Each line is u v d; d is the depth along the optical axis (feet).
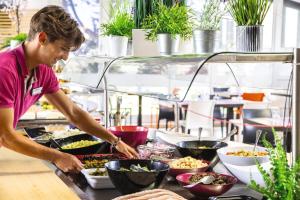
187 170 6.93
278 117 17.65
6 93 7.34
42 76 8.46
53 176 7.54
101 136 8.77
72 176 7.45
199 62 5.57
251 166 6.57
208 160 7.74
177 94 5.94
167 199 5.63
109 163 6.63
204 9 7.46
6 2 24.29
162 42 8.36
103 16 25.48
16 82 7.55
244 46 6.53
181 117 22.66
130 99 22.58
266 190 4.29
